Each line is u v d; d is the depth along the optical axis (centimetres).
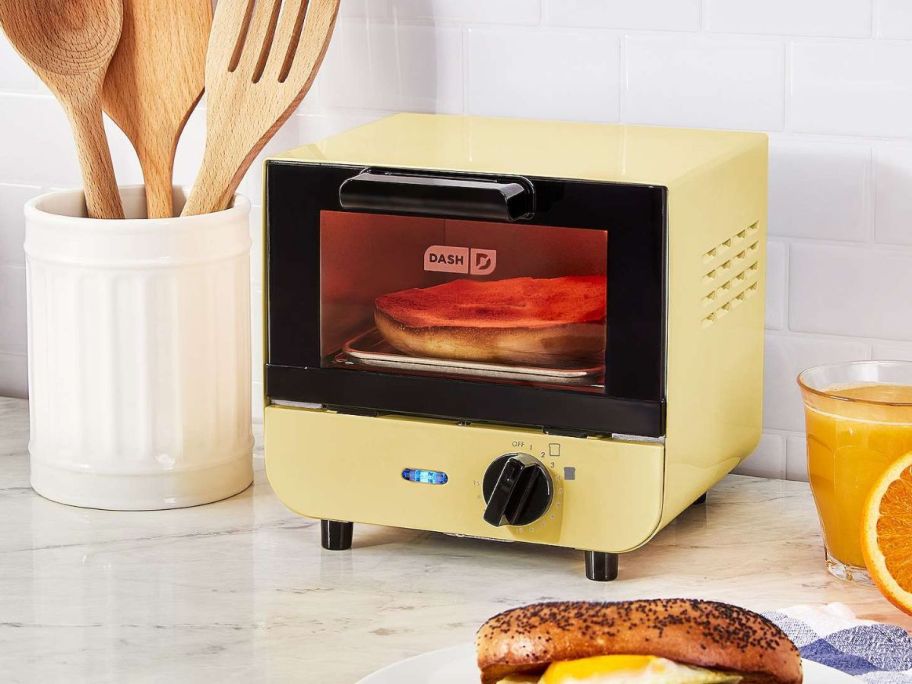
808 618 93
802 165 121
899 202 119
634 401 98
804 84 120
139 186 130
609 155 105
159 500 120
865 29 117
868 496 96
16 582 106
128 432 118
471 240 101
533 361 101
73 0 125
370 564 108
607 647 72
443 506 104
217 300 119
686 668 71
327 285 105
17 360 153
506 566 108
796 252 123
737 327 112
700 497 120
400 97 133
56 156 147
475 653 82
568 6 125
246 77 119
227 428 122
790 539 112
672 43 123
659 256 95
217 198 121
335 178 103
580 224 97
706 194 101
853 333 122
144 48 126
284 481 109
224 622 99
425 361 104
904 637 90
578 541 101
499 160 102
